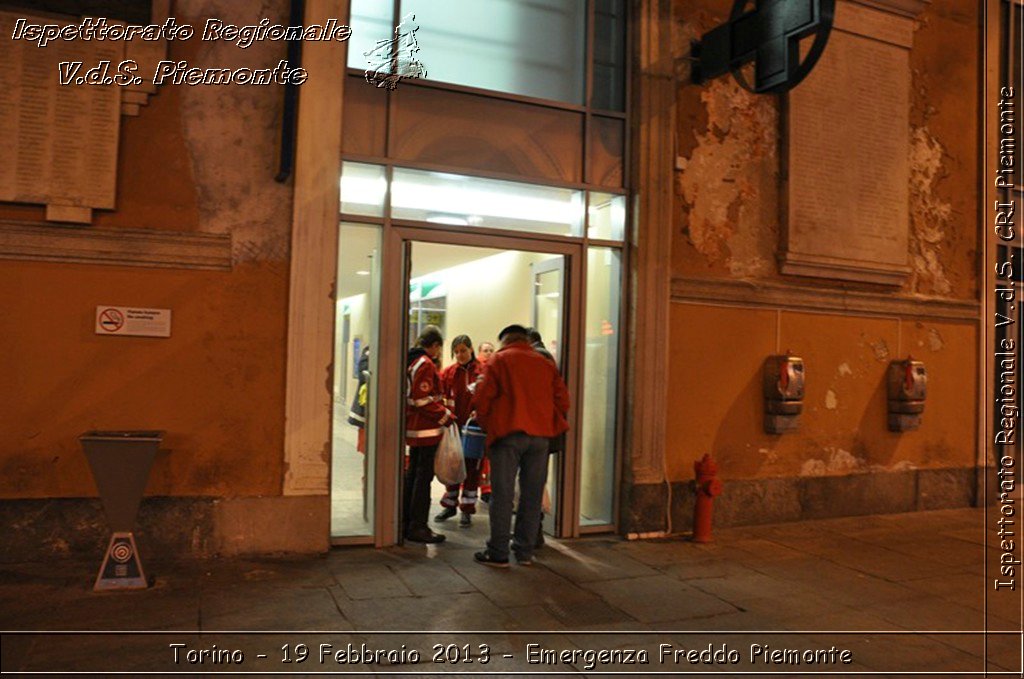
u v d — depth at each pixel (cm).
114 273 577
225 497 597
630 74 741
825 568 646
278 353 611
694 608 535
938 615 539
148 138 586
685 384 755
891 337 878
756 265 795
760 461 793
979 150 950
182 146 594
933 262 914
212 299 597
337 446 675
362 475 673
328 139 620
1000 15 970
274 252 612
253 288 606
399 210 656
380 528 648
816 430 827
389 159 647
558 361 724
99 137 570
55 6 593
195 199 596
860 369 856
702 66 756
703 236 768
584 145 723
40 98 560
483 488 854
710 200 772
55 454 563
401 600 521
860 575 630
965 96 943
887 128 870
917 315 894
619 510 732
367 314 676
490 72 698
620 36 750
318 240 616
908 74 892
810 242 811
